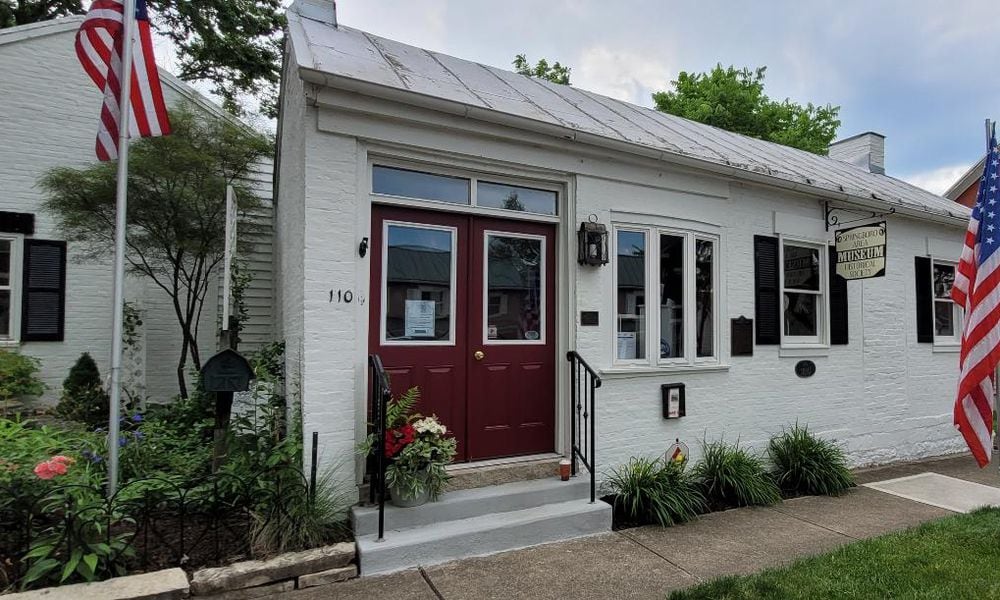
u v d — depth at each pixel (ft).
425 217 14.47
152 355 27.53
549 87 22.81
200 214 23.85
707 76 72.74
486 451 15.03
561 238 16.19
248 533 11.34
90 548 9.66
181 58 45.37
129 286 26.73
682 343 18.43
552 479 14.82
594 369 16.06
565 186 16.22
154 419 18.69
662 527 14.39
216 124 25.00
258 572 10.18
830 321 21.90
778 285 20.57
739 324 19.42
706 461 17.51
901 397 24.31
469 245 15.02
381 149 13.50
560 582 11.04
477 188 15.11
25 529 10.34
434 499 12.90
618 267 17.20
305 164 12.58
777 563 12.15
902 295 24.80
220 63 45.55
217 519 11.04
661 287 18.03
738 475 16.85
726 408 18.86
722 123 68.90
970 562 11.63
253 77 47.11
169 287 27.91
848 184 24.11
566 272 16.11
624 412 16.62
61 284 25.63
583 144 15.88
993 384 15.81
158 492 11.66
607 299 16.61
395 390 13.89
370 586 10.67
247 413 15.05
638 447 16.84
